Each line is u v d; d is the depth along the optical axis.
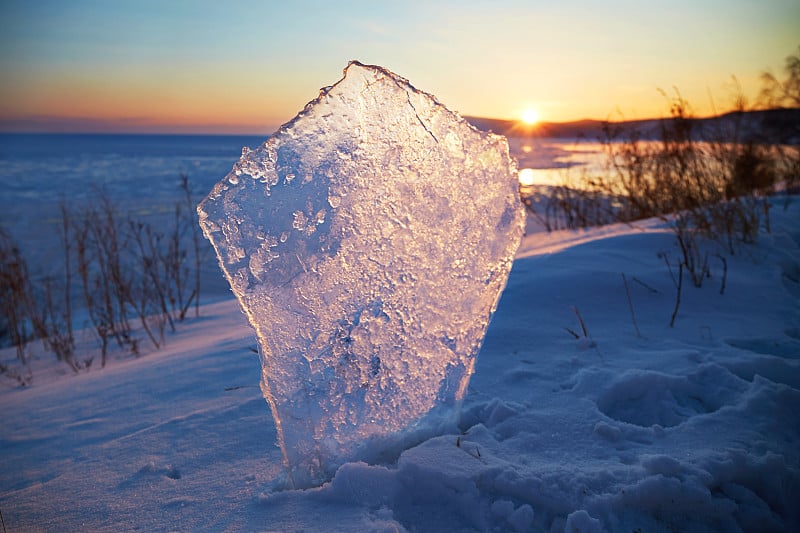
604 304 1.47
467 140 0.87
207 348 1.52
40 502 0.87
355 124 0.82
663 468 0.79
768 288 1.55
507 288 1.57
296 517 0.77
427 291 0.88
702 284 1.57
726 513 0.76
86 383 1.44
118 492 0.87
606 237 2.00
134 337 2.12
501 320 1.38
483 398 1.03
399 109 0.84
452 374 0.92
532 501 0.77
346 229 0.83
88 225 2.51
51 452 1.05
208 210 0.77
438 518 0.77
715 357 1.13
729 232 1.87
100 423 1.13
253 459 0.92
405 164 0.85
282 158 0.80
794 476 0.80
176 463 0.93
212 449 0.96
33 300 2.57
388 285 0.86
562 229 2.94
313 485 0.84
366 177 0.83
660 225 2.18
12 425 1.20
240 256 0.79
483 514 0.76
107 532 0.78
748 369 1.09
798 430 0.92
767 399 0.96
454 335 0.91
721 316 1.40
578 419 0.95
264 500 0.80
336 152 0.82
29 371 1.92
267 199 0.79
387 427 0.89
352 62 0.81
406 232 0.86
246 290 0.79
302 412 0.83
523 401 1.01
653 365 1.12
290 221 0.80
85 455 1.01
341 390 0.85
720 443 0.87
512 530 0.75
